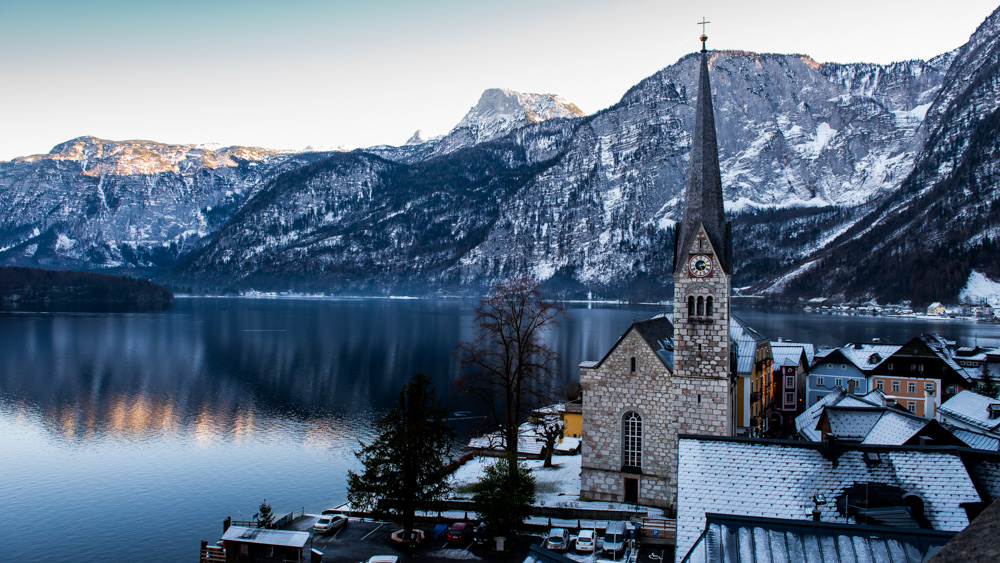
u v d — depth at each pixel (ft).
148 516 289.53
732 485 144.77
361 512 246.27
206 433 425.28
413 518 227.61
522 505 216.13
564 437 356.18
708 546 107.65
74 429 433.48
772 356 387.75
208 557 207.72
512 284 430.20
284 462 365.20
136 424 447.83
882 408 239.30
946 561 53.01
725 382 224.74
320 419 463.83
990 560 50.62
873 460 145.28
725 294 224.53
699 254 226.79
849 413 239.09
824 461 146.82
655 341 242.58
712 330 225.97
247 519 280.51
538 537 218.59
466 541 219.20
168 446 396.37
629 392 235.40
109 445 398.83
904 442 202.69
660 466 231.71
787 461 147.84
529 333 284.61
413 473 220.64
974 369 458.09
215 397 534.78
